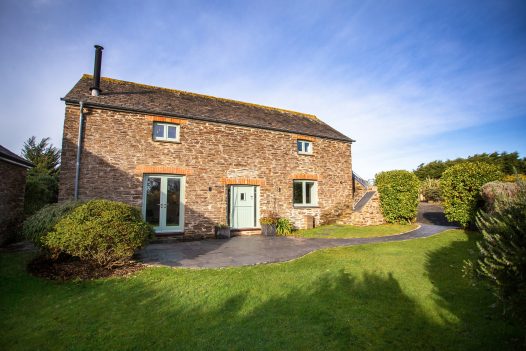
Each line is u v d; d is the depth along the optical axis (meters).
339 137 14.79
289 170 13.08
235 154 11.71
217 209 11.07
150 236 6.77
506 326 3.53
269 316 3.87
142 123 10.00
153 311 4.03
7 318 3.75
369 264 6.34
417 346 3.16
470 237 8.96
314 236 10.83
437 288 4.88
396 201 13.23
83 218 5.68
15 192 9.05
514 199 3.20
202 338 3.30
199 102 12.90
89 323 3.67
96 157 9.20
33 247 7.98
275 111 15.86
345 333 3.44
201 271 5.94
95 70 9.91
